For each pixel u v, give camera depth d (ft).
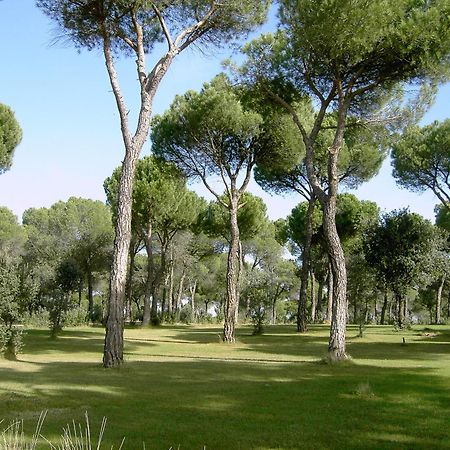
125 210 40.24
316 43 44.09
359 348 57.77
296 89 52.65
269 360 45.70
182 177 75.66
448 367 39.29
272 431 19.90
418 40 42.47
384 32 42.11
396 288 89.61
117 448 17.24
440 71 43.96
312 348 59.11
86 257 136.05
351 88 47.14
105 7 42.75
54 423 20.59
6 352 45.57
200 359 46.42
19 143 82.28
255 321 90.68
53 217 144.36
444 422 21.45
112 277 39.37
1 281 46.24
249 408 23.88
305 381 31.91
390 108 51.60
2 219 138.72
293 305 209.67
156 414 22.50
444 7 43.24
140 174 102.27
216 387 29.50
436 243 90.74
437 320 134.72
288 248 160.76
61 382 30.71
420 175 92.32
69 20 43.32
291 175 91.71
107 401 25.18
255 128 66.54
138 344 61.93
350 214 113.80
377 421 21.57
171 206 104.32
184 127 69.92
